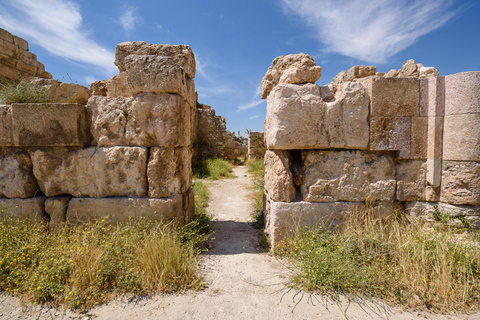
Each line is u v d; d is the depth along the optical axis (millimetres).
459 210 3084
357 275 2412
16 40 8875
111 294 2309
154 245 2689
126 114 3236
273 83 3650
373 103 3164
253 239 3770
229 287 2502
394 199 3332
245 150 19484
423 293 2254
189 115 3934
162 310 2152
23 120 3148
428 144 3219
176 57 3641
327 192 3232
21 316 2061
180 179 3441
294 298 2324
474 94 2953
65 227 3078
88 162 3273
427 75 5391
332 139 3146
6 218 3227
